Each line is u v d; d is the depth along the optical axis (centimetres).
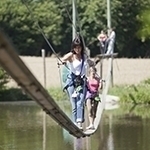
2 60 1030
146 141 3631
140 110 5394
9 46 1005
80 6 10150
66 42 10575
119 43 10306
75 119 2347
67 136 3812
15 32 10269
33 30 10319
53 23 10256
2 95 6284
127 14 9962
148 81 6681
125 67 8156
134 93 5984
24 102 6191
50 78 7556
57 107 1488
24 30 10288
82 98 2334
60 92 6188
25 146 3450
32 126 4297
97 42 10294
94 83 2612
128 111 5294
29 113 5172
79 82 2320
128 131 4031
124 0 9850
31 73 1109
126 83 7025
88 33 10250
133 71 7881
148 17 8650
